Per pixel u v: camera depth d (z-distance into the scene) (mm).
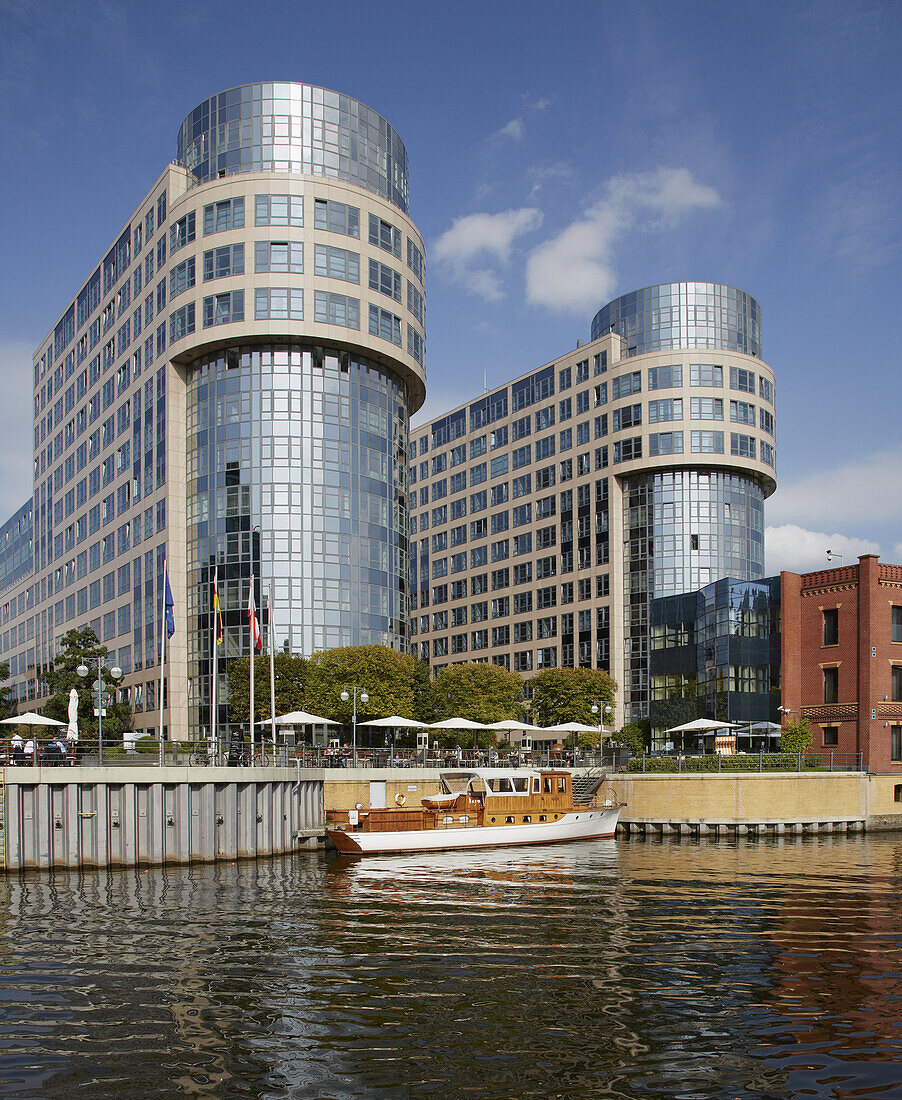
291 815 45438
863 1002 18953
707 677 83562
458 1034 16922
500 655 121562
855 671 66000
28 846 36594
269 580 79000
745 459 101812
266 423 81125
